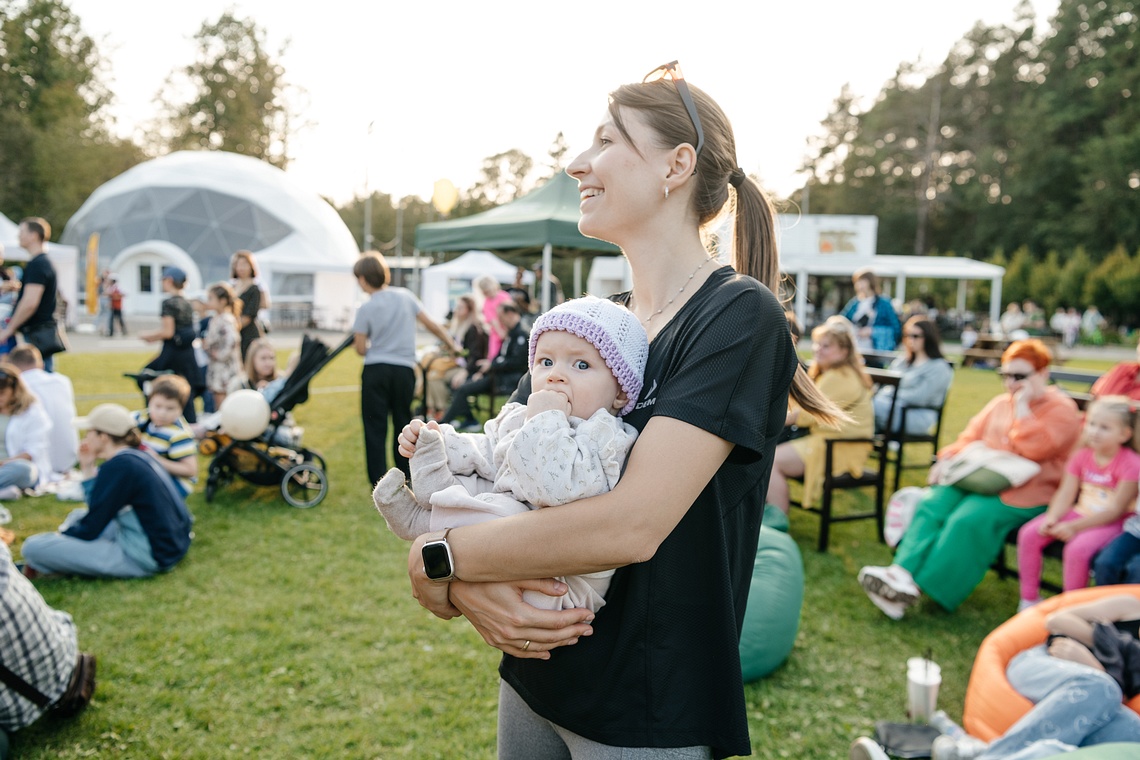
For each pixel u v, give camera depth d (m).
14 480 5.50
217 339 7.38
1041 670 2.76
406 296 5.82
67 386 6.30
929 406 6.08
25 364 6.13
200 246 28.12
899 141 50.44
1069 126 44.88
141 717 2.93
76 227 30.55
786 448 5.27
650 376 1.24
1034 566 3.94
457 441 1.36
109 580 4.17
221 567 4.42
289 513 5.47
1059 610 3.04
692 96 1.37
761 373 1.16
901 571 3.99
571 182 10.99
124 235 28.48
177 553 4.28
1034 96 46.41
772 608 3.31
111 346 16.92
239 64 50.03
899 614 3.95
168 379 4.94
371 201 54.62
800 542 5.22
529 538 1.10
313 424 8.83
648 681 1.20
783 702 3.16
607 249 10.77
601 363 1.22
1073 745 2.44
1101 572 3.60
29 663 2.65
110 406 4.35
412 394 5.88
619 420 1.21
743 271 1.54
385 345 5.70
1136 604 2.89
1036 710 2.54
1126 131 41.12
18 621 2.60
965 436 4.70
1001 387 13.80
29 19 43.66
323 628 3.71
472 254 27.59
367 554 4.68
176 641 3.52
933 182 49.41
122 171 44.78
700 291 1.26
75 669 2.89
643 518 1.08
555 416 1.13
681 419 1.11
